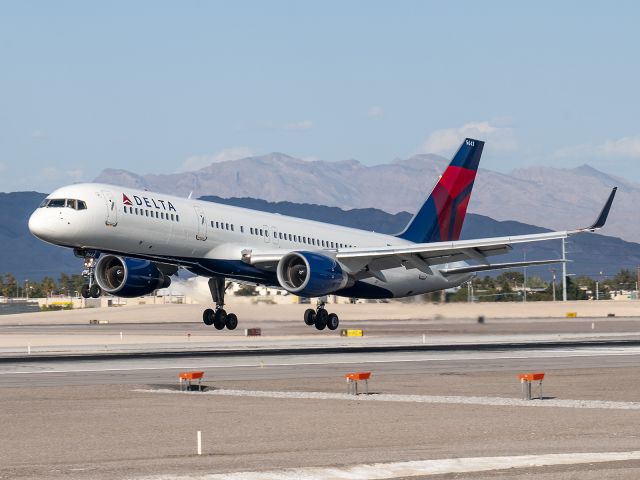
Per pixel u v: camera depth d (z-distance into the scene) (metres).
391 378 60.28
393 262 100.69
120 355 80.19
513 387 54.94
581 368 66.56
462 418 42.41
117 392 52.91
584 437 36.88
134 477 29.31
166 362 72.12
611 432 38.16
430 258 101.44
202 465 31.41
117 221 87.00
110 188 88.50
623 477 28.50
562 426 39.84
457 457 32.28
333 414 43.81
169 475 29.55
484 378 60.06
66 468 31.09
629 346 89.38
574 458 31.69
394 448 34.62
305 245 105.31
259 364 70.50
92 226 85.50
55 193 86.75
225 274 98.44
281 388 55.06
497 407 46.28
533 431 38.53
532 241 95.75
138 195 90.00
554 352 81.44
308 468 30.34
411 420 41.84
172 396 51.09
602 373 62.88
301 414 43.84
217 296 104.06
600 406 46.50
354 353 81.38
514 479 28.42
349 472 29.66
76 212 85.00
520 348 87.06
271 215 104.00
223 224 96.75
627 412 44.34
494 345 92.06
